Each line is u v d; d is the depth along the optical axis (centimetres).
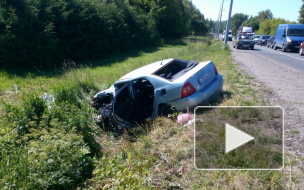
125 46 2381
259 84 796
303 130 422
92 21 1855
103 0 2353
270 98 630
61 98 659
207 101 552
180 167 351
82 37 1767
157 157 385
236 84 801
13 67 1363
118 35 2238
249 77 904
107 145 492
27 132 474
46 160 362
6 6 1351
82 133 463
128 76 623
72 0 1753
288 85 785
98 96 652
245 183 296
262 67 1188
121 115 590
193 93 525
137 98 606
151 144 430
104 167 378
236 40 2856
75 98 675
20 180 324
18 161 371
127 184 321
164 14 4059
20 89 948
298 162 331
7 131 459
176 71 639
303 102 593
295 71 1081
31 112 517
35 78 1156
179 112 527
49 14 1512
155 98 541
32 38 1411
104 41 1973
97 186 337
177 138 437
